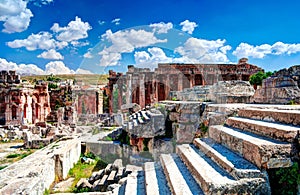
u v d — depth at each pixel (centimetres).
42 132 2297
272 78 1480
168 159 612
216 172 431
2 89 3519
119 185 609
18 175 725
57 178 925
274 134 443
